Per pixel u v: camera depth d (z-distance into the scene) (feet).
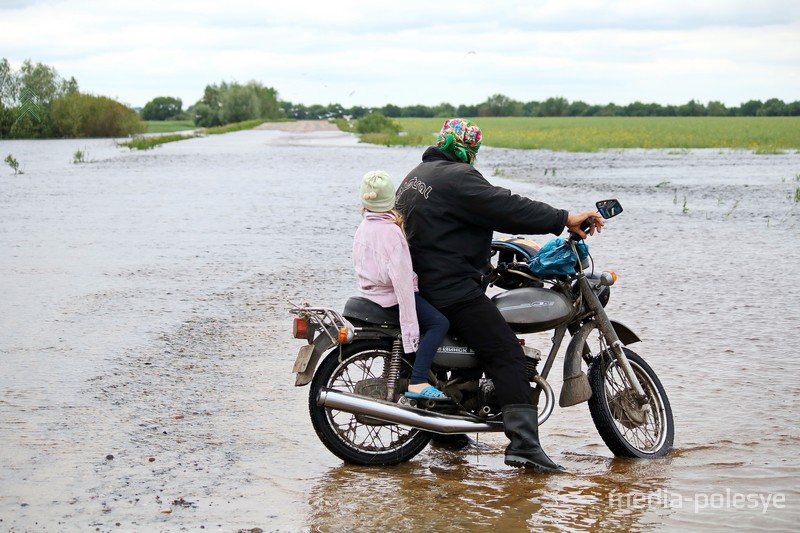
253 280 35.94
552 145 163.53
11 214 59.11
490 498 15.78
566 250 17.61
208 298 32.58
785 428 19.12
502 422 17.42
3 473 16.56
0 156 138.00
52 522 14.49
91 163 117.50
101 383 22.38
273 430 19.34
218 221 55.06
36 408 20.39
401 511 15.12
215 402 21.13
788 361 24.11
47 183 84.89
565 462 17.79
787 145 160.25
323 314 17.21
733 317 29.27
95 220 55.83
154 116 571.69
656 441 18.29
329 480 16.67
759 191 73.10
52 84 247.29
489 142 177.99
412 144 171.42
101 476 16.51
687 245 44.91
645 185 78.28
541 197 66.54
